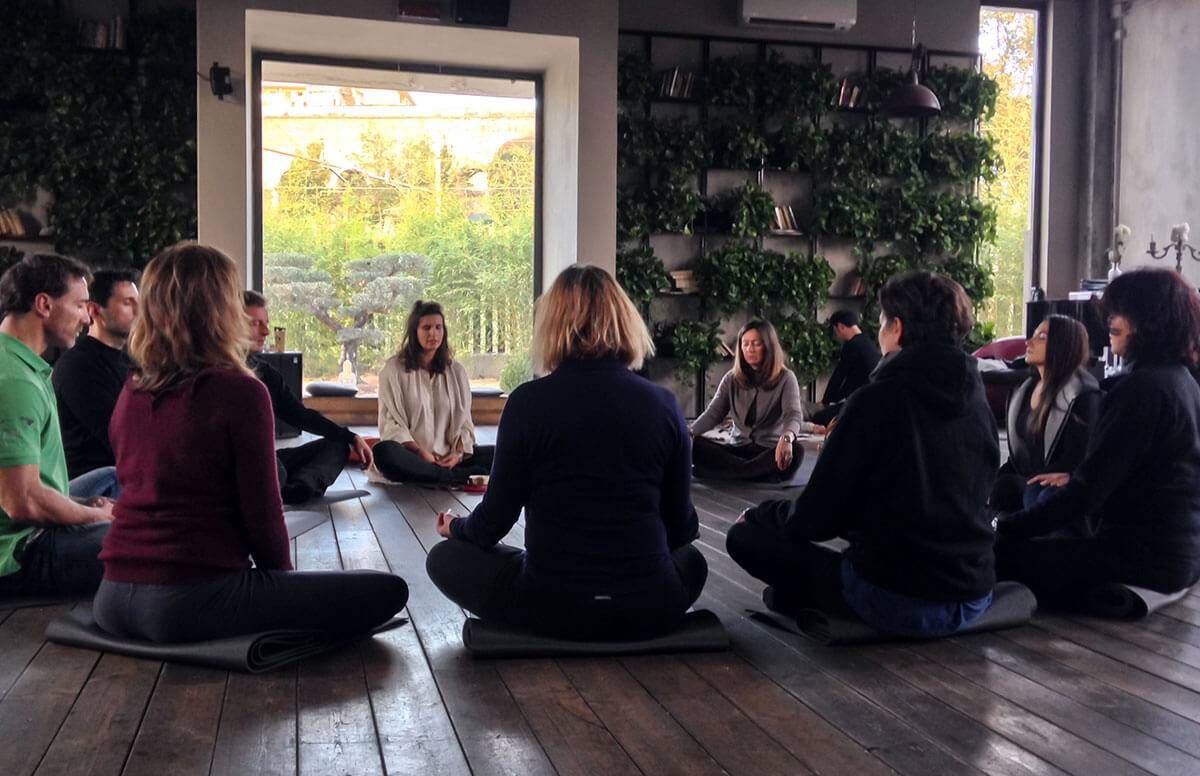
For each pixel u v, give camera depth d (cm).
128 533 263
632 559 268
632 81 974
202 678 255
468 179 984
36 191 874
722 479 607
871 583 281
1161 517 313
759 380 610
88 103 866
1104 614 319
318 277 966
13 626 297
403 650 281
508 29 839
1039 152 1151
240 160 796
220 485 260
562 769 205
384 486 575
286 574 267
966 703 243
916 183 1055
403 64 930
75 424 375
